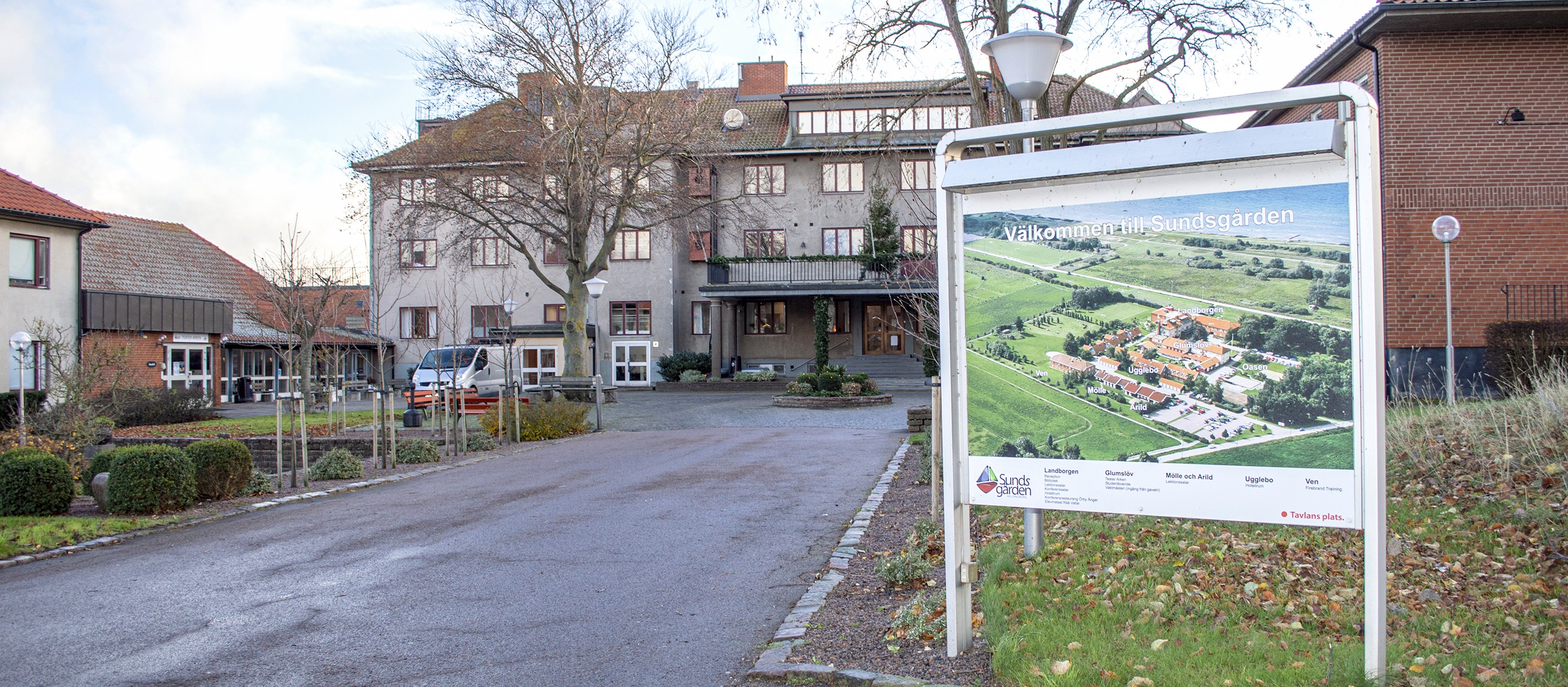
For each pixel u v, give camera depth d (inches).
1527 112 735.7
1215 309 181.6
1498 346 600.4
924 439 589.3
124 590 289.7
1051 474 195.9
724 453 641.0
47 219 1127.6
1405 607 219.3
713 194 1626.5
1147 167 179.5
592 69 1143.0
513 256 1658.5
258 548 353.1
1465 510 294.7
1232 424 180.4
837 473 517.7
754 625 239.9
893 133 626.8
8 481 426.3
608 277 1637.6
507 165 1190.9
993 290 201.3
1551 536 254.2
